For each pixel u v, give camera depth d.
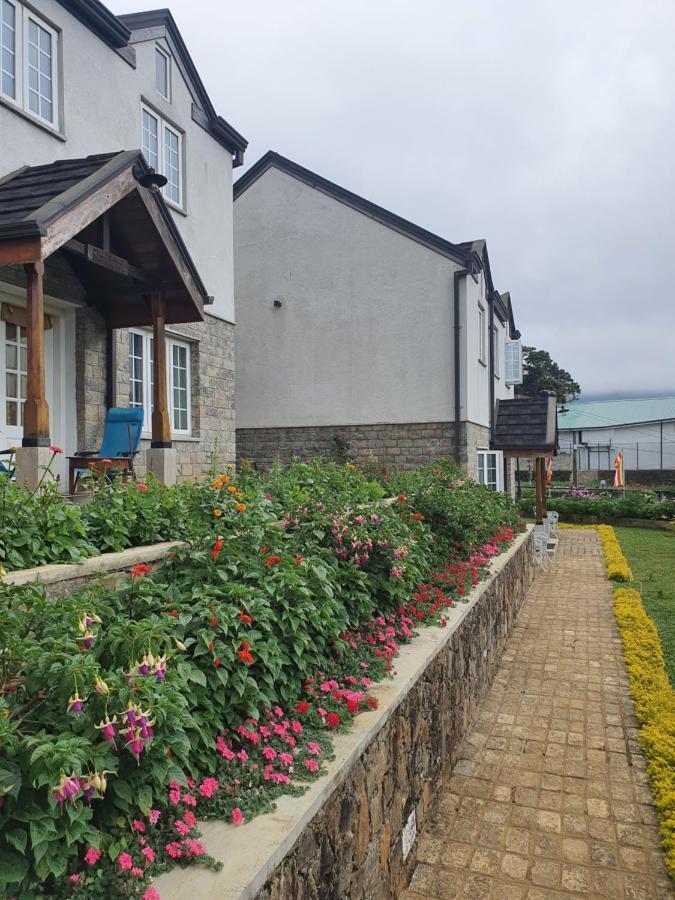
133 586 2.77
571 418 50.69
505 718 5.46
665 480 38.56
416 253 13.60
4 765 1.59
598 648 7.52
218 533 3.42
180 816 2.04
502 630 7.25
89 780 1.63
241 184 14.95
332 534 4.29
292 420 14.51
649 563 13.73
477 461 14.36
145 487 3.99
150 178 5.58
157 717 1.88
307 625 3.31
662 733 4.84
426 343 13.54
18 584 2.47
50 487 3.35
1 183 5.56
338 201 14.16
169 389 9.08
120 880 1.70
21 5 6.49
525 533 11.27
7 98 6.26
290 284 14.55
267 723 2.69
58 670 1.86
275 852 1.93
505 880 3.30
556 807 4.01
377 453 13.86
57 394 7.13
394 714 3.20
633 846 3.60
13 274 6.28
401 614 4.59
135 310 7.25
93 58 7.46
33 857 1.61
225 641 2.71
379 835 2.92
